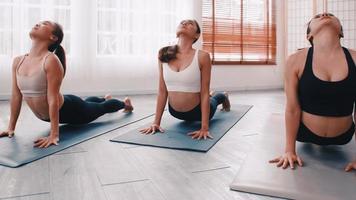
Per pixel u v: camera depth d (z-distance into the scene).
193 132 1.72
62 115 1.75
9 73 3.24
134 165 1.22
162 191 0.98
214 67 4.33
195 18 4.07
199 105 1.83
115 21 3.62
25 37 3.24
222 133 1.74
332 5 4.02
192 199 0.92
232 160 1.29
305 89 1.19
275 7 4.66
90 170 1.16
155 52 3.82
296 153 1.32
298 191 0.95
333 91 1.15
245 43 4.52
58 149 1.42
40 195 0.95
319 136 1.28
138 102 3.12
